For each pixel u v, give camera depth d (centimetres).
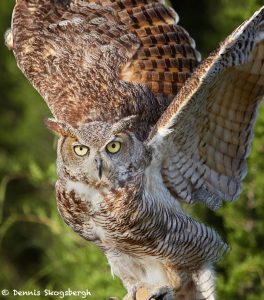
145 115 1549
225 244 1557
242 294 1848
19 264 2355
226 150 1512
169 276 1538
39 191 2300
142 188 1462
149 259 1520
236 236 1845
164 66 1599
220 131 1502
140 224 1472
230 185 1528
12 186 2330
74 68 1589
